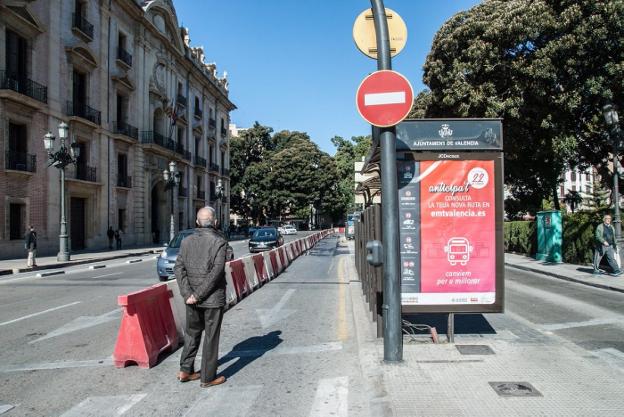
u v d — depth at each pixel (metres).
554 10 19.97
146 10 37.69
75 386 5.09
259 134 78.56
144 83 38.22
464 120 6.00
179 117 45.19
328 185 77.94
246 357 6.14
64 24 28.03
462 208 6.01
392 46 5.65
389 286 5.27
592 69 19.75
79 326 8.08
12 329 7.92
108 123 32.84
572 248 17.58
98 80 31.72
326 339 7.04
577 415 3.87
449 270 6.01
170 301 6.93
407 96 5.07
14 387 5.07
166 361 6.04
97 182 31.14
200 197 52.00
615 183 14.86
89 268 19.81
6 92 22.64
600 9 18.59
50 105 26.58
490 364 5.18
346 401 4.55
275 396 4.73
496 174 6.00
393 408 4.02
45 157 26.25
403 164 6.02
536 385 4.54
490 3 22.64
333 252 27.58
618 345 6.37
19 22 24.08
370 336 6.62
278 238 28.92
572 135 21.20
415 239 6.02
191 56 49.31
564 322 7.93
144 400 4.67
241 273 11.52
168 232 42.69
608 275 13.91
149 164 38.94
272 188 73.88
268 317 8.80
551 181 25.44
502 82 21.86
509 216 33.16
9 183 23.62
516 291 11.68
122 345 5.82
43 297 11.55
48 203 26.39
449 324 6.16
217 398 4.70
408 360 5.33
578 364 5.18
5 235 23.30
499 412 3.93
